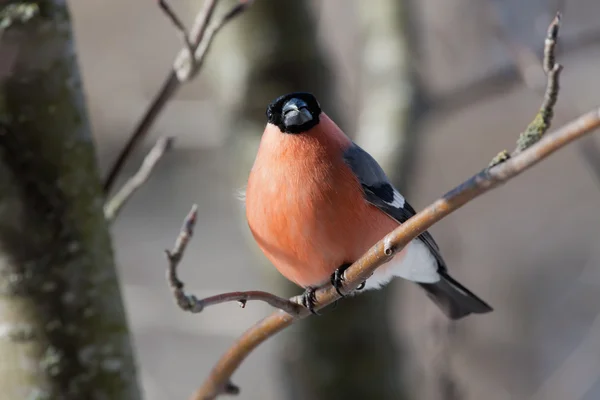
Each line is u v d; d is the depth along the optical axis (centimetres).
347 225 655
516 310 1761
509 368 1656
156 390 1750
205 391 673
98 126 1872
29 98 585
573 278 1817
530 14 1203
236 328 1460
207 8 690
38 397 586
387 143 1120
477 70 1423
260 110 1120
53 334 589
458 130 1728
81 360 595
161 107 689
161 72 1881
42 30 585
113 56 1909
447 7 1456
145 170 720
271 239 671
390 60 1182
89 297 600
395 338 1177
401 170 1112
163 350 1891
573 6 1697
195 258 2125
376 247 573
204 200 2233
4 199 582
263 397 1652
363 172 683
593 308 1791
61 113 595
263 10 1112
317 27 1163
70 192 596
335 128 708
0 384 588
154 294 1565
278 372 1155
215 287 2027
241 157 1137
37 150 588
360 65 1368
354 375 1116
